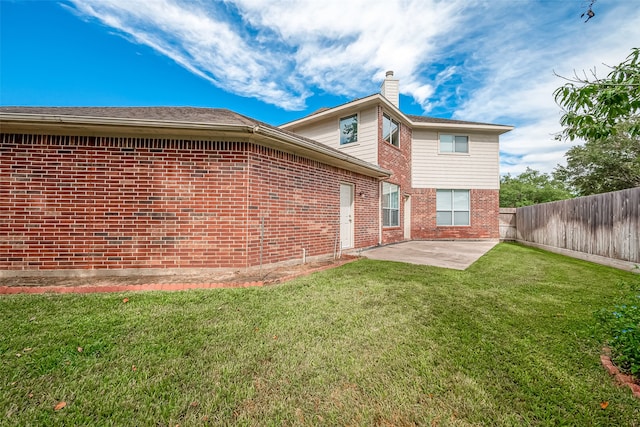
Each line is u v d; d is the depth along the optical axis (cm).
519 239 1238
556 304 394
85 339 278
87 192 504
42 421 178
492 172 1365
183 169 529
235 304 380
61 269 498
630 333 237
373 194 1024
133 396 201
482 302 400
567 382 219
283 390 210
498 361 248
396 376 227
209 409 190
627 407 192
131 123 473
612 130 252
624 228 643
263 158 580
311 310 363
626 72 219
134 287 442
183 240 527
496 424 179
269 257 590
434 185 1345
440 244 1158
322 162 751
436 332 304
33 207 493
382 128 1095
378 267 629
